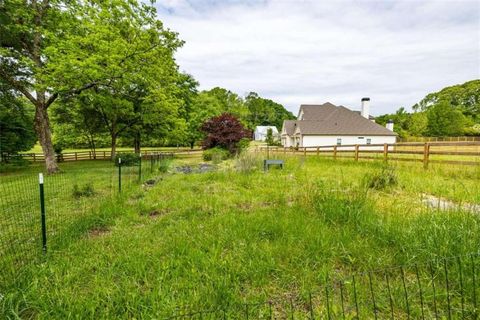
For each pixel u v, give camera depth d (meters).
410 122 39.56
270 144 37.97
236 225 3.29
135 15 10.57
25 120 15.37
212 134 16.25
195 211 4.09
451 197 4.57
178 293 1.99
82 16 9.70
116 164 13.12
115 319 1.72
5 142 14.46
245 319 1.72
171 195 5.36
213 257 2.47
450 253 2.24
